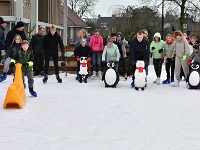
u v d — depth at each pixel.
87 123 6.50
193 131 6.05
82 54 12.73
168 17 32.38
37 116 7.00
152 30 31.59
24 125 6.29
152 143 5.32
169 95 9.84
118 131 5.98
